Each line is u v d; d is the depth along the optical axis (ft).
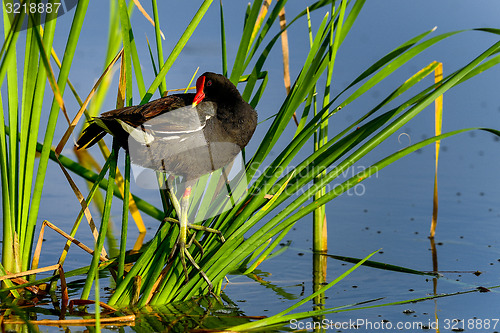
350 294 23.47
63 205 32.78
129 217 33.22
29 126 21.62
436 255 27.37
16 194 22.67
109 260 22.33
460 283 24.38
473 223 31.32
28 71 20.70
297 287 24.29
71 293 23.17
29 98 21.15
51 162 37.58
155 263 21.90
